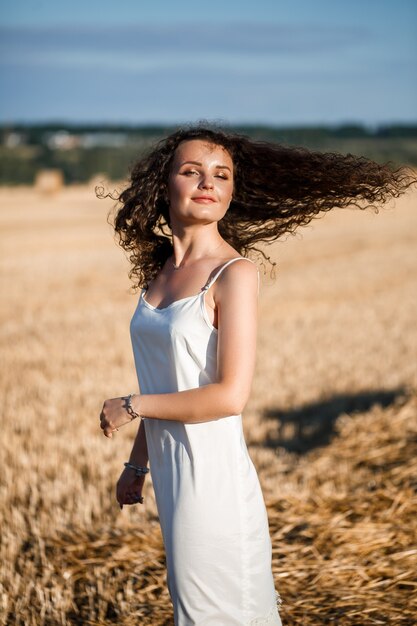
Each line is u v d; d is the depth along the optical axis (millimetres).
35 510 4816
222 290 2350
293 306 14094
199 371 2371
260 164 2723
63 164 65000
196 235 2496
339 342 10797
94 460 5758
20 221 33938
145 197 2648
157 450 2465
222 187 2465
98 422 6930
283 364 9461
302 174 2729
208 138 2500
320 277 17766
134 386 8375
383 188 2805
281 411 7746
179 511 2369
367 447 5883
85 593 3758
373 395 7949
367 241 25781
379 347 10422
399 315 12961
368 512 4461
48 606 3572
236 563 2367
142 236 2732
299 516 4441
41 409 7195
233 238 2916
